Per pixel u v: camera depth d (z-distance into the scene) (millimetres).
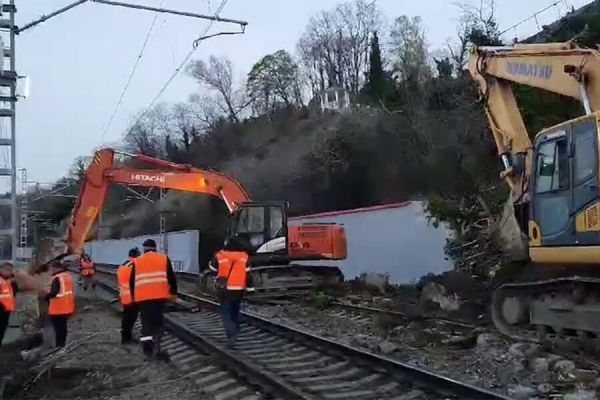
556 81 11750
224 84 79375
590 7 26828
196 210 49688
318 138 45094
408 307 15984
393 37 56250
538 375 8789
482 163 25312
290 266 21250
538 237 11383
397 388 8445
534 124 21469
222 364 10508
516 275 13586
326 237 22156
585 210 10242
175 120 83062
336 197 41656
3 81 12234
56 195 65000
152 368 10773
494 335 11523
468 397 7531
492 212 19219
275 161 48562
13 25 12422
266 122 62969
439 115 34469
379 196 37812
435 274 20234
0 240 12492
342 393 8297
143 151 82812
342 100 61719
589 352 9852
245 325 15039
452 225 20609
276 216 21906
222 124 70125
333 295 20500
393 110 41625
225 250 12742
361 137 40281
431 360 10219
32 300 19344
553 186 11031
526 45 12547
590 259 10195
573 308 10633
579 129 10438
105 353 12289
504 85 13094
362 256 25062
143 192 66250
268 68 76438
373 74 56469
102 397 9039
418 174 34188
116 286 29453
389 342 11523
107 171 21828
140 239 50938
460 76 35656
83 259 28156
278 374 9500
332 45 70500
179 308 19297
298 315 16922
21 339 12789
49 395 9328
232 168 53531
